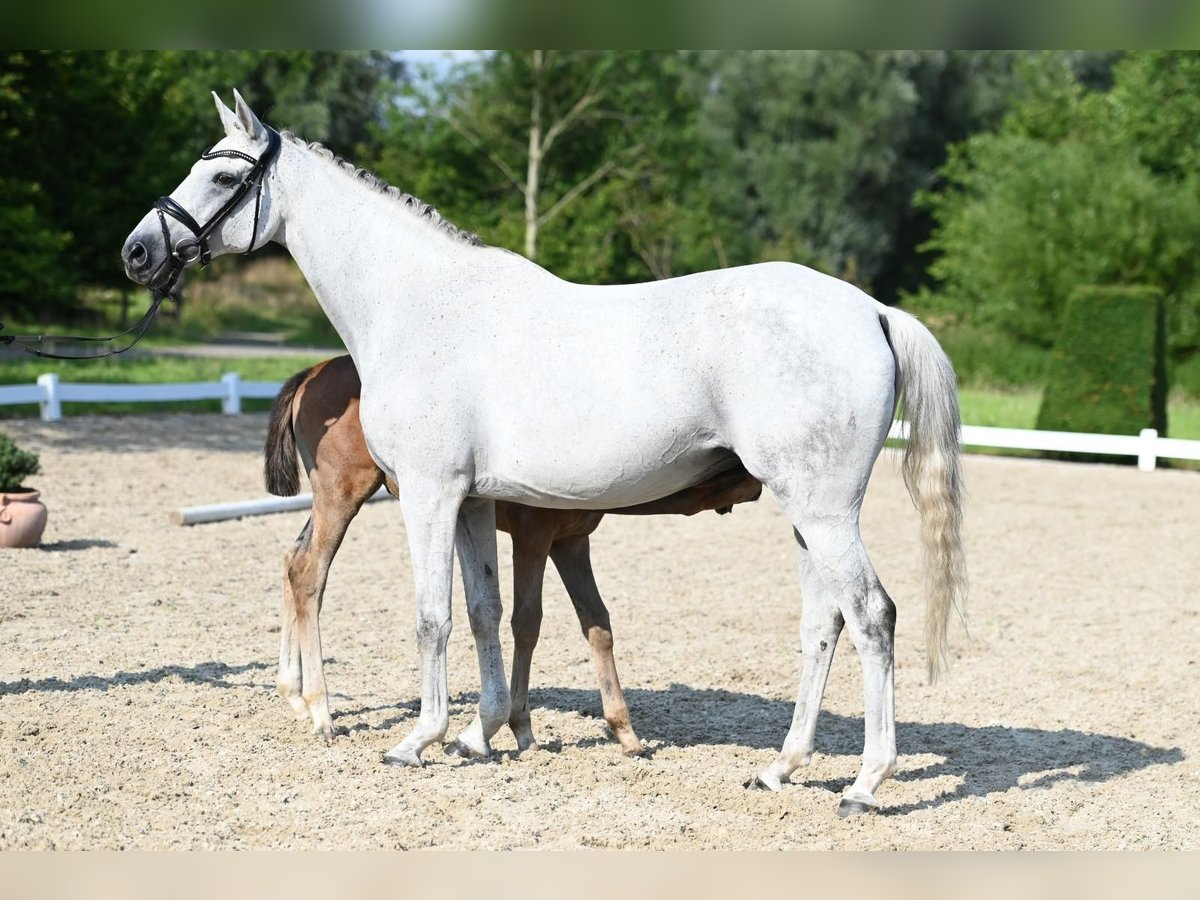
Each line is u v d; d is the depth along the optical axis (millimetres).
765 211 38031
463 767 4805
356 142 39031
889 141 36719
